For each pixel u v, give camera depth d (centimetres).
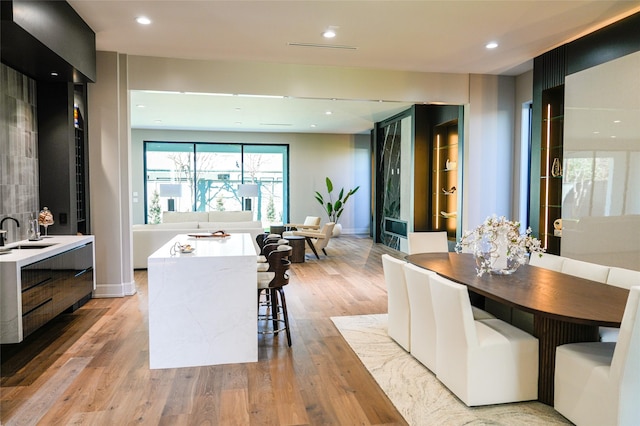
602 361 221
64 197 455
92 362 324
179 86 523
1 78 379
